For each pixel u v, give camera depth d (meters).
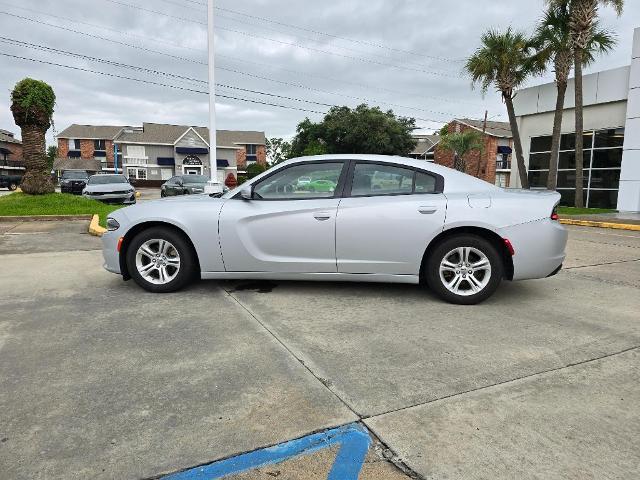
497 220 4.38
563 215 15.57
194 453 2.18
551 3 17.17
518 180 22.33
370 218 4.52
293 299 4.70
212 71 14.27
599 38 17.05
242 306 4.47
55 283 5.40
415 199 4.53
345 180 4.73
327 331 3.79
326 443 2.26
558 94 17.88
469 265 4.51
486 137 42.06
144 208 4.97
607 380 2.92
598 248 8.61
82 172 28.42
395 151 42.84
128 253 4.95
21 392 2.74
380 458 2.15
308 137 46.84
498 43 18.28
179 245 4.84
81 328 3.85
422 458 2.14
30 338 3.61
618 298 4.85
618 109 17.88
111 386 2.82
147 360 3.21
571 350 3.40
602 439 2.29
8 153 57.66
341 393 2.75
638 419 2.47
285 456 2.16
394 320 4.07
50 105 14.96
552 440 2.28
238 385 2.84
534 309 4.42
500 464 2.10
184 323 3.98
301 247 4.66
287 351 3.37
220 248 4.77
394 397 2.70
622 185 17.22
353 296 4.81
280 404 2.62
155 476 2.02
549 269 4.47
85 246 8.10
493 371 3.04
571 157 19.83
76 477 2.01
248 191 4.75
